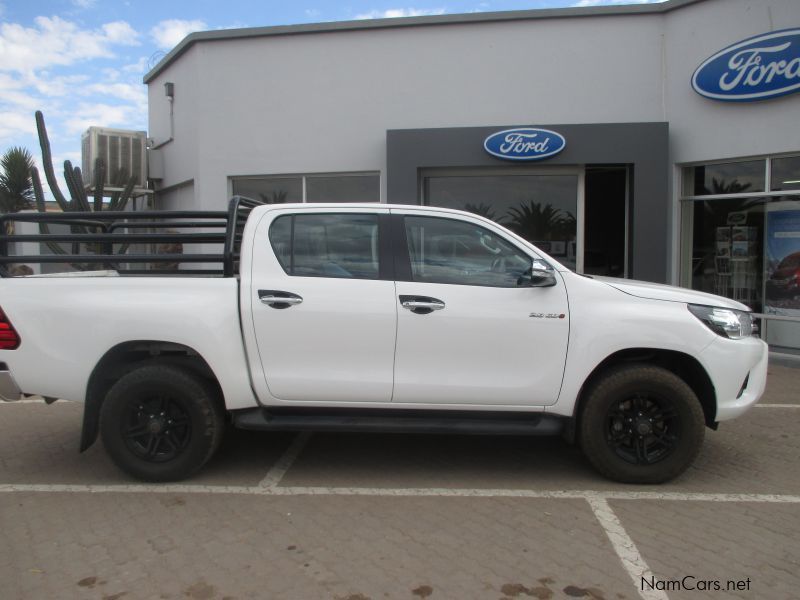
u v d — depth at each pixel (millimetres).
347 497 4207
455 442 5395
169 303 4258
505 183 9805
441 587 3100
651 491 4309
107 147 12117
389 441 5418
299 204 4477
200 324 4227
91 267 8797
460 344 4250
